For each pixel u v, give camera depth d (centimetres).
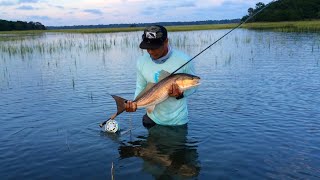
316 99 275
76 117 245
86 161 170
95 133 210
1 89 354
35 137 206
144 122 221
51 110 265
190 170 157
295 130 205
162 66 205
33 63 586
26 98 310
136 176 152
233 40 989
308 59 524
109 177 152
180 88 184
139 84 217
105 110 261
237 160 165
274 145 183
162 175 153
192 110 254
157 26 193
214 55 617
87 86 360
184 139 196
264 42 876
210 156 171
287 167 157
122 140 197
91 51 800
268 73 407
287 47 726
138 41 1121
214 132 205
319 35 1073
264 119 227
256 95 295
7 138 205
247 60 536
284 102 269
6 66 549
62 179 152
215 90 320
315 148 177
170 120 216
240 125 217
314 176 147
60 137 205
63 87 357
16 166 166
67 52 784
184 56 206
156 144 190
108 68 498
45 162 170
